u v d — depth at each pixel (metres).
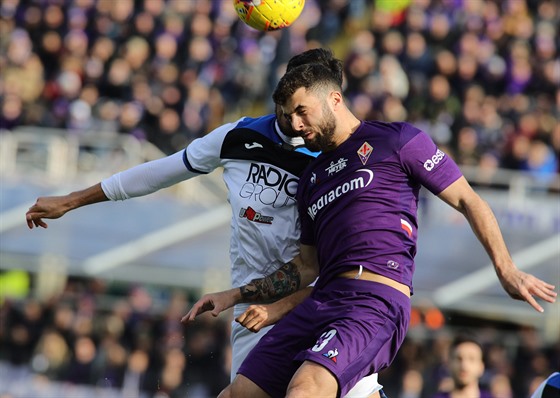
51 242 44.28
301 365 16.23
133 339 44.97
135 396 42.38
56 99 60.12
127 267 43.16
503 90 61.03
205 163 18.66
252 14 18.64
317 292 17.22
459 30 62.12
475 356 24.86
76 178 50.81
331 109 16.91
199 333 43.59
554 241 45.50
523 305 41.97
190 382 42.44
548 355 44.16
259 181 18.33
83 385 42.88
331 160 17.17
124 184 18.77
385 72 59.19
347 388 16.17
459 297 41.75
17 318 45.75
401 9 63.41
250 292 18.00
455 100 59.22
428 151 16.91
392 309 16.56
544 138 56.59
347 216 16.88
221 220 46.28
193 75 61.03
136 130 57.50
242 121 18.70
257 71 60.34
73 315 45.03
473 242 45.22
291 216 18.27
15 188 49.00
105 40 62.69
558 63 62.62
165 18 63.03
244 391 17.17
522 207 48.34
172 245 44.28
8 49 63.31
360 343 16.20
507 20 64.00
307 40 64.56
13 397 42.91
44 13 65.06
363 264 16.72
